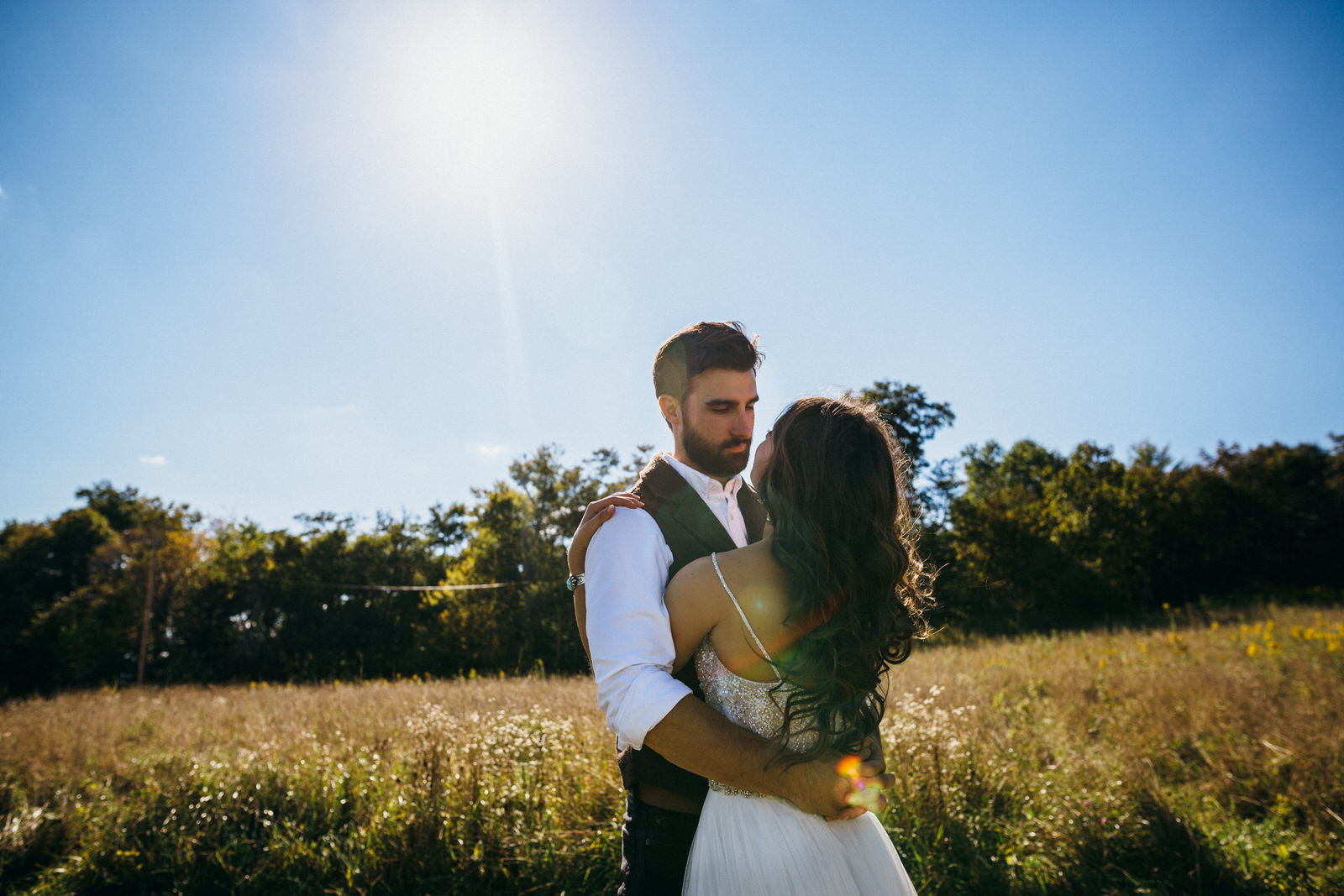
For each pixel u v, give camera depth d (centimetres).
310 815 395
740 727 131
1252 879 304
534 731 463
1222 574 2827
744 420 178
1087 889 306
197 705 984
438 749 393
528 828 349
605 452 3083
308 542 3391
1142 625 1688
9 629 3403
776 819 140
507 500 2922
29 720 806
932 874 308
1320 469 3209
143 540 3275
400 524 3819
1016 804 369
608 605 136
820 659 132
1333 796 353
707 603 137
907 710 428
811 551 132
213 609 3105
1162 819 338
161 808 402
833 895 134
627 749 163
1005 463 5153
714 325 183
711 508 175
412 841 341
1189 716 507
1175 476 3108
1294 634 890
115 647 3052
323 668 2792
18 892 343
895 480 146
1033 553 2427
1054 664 828
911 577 157
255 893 331
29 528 4056
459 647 2595
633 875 156
